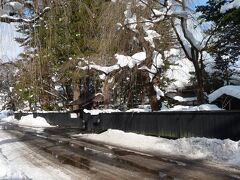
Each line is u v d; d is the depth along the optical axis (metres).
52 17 11.91
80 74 31.33
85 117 33.34
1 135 29.62
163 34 23.34
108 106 32.34
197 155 13.50
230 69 37.34
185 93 42.00
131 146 17.83
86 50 27.25
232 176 9.55
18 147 19.66
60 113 43.66
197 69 22.48
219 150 13.04
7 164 11.70
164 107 34.12
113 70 25.67
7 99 86.25
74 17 12.84
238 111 13.75
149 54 23.20
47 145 20.16
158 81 26.91
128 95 30.44
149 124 20.53
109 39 21.17
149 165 11.91
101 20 19.61
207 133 15.48
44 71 17.00
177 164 11.87
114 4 20.48
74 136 25.92
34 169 12.07
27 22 11.55
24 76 17.11
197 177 9.62
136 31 21.91
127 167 11.72
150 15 21.39
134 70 24.44
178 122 17.66
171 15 20.19
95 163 12.91
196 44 21.31
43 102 52.31
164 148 16.02
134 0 20.81
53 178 10.37
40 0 11.57
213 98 27.53
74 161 13.63
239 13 18.47
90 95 38.31
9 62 15.43
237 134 13.76
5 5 10.88
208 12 21.28
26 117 57.31
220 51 31.97
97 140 21.95
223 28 26.31
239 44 30.91
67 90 50.41
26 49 13.98
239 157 11.81
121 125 24.47
